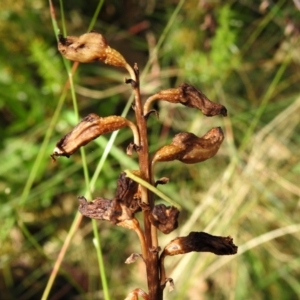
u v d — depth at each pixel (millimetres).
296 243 377
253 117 416
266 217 376
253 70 438
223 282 365
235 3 440
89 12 448
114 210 139
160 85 429
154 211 132
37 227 389
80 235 390
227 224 351
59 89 401
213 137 145
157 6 453
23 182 384
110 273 378
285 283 364
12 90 402
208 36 415
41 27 420
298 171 399
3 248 370
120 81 431
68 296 369
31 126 400
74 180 397
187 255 335
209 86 420
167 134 413
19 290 367
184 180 404
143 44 446
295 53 429
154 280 144
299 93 430
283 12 396
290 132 414
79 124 140
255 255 368
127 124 140
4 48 406
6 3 413
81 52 141
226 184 375
